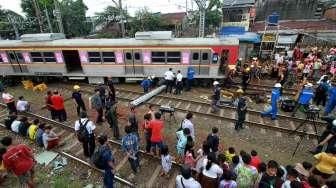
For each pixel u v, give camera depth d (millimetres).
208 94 16156
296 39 26875
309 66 17219
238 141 10367
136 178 8125
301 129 11250
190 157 7223
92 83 18781
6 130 11336
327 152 7168
